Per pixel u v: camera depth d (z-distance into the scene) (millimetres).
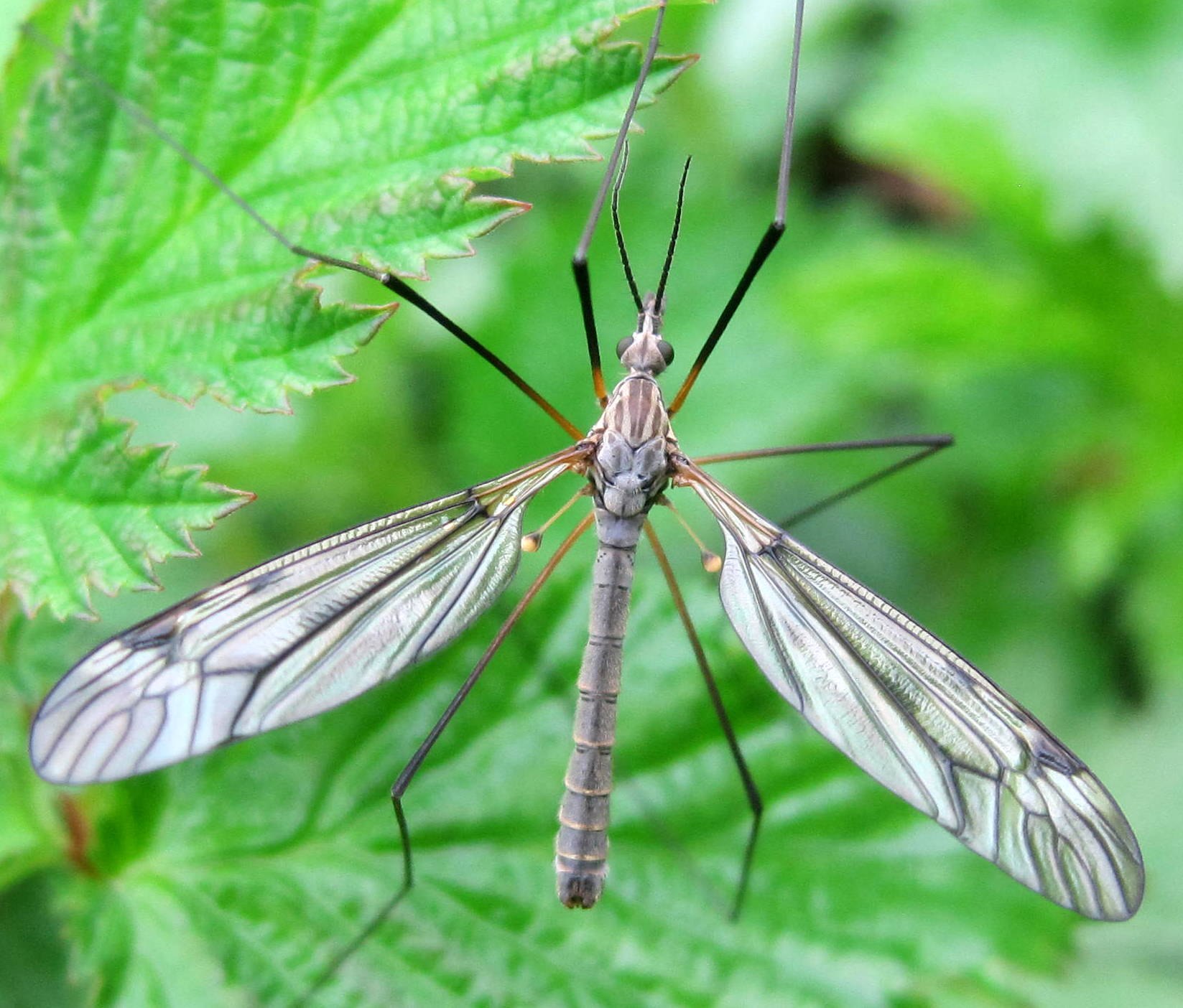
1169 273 175
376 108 157
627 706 164
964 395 185
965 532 184
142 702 154
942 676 157
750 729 164
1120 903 155
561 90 156
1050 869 155
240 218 157
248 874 161
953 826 156
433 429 183
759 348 182
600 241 182
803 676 159
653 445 163
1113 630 180
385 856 162
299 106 157
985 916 162
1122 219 176
